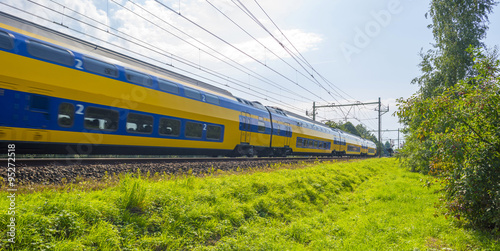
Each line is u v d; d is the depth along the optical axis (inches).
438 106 240.5
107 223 170.9
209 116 570.9
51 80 329.4
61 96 339.3
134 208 209.5
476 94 229.9
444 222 272.1
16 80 300.8
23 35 315.3
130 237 171.8
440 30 836.0
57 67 336.2
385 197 398.3
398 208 338.0
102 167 337.1
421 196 402.6
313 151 1122.7
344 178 527.8
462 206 233.5
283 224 267.3
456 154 226.7
